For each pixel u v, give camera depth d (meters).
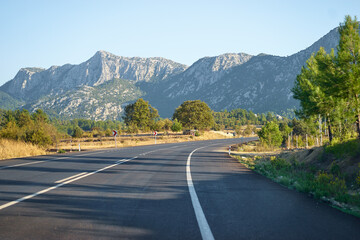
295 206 5.84
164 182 8.84
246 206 5.74
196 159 18.33
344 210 5.58
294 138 39.09
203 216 4.90
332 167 11.08
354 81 13.01
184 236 3.85
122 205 5.70
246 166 15.30
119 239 3.73
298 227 4.35
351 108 14.26
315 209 5.61
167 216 4.89
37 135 29.28
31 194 6.78
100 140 53.09
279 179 10.14
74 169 12.19
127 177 9.88
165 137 60.72
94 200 6.16
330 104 16.20
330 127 18.34
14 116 74.56
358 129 14.09
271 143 34.28
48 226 4.29
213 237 3.82
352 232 4.13
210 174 11.05
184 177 10.06
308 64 20.20
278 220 4.73
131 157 19.06
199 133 77.19
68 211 5.20
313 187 7.95
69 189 7.48
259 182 9.23
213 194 6.99
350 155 11.22
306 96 18.62
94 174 10.59
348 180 9.66
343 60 13.33
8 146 21.00
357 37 13.37
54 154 22.80
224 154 24.31
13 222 4.50
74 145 40.75
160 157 19.44
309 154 15.39
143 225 4.36
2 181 8.83
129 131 83.25
